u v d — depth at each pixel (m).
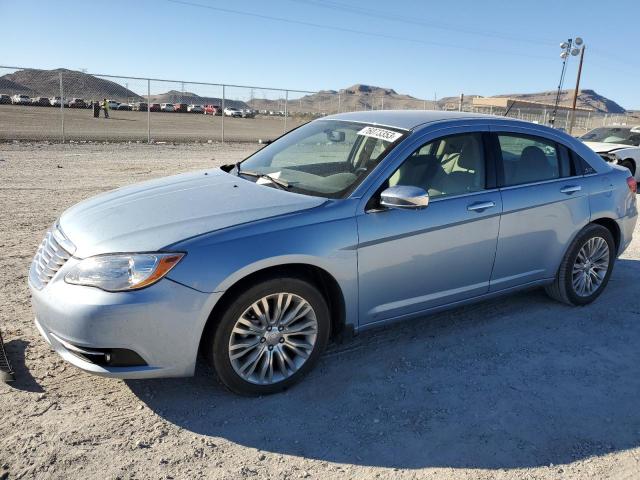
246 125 32.38
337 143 4.29
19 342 3.92
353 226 3.54
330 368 3.80
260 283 3.25
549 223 4.55
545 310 4.93
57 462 2.75
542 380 3.76
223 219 3.34
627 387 3.72
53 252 3.34
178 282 3.03
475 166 4.22
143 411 3.23
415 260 3.83
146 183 4.27
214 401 3.37
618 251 5.29
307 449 2.97
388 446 3.02
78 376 3.55
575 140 4.96
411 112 4.62
